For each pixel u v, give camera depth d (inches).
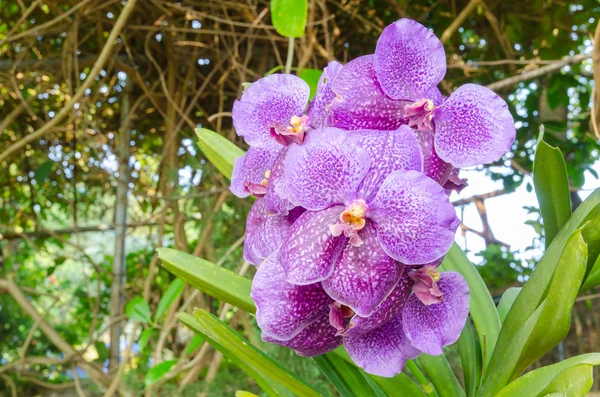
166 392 42.0
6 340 99.3
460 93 14.3
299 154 13.7
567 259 13.6
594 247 15.4
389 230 13.3
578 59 40.5
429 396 18.7
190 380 43.3
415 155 13.7
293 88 16.1
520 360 15.4
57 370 72.1
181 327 51.3
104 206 70.9
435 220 13.1
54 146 62.1
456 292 14.7
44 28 49.7
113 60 53.0
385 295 13.3
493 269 66.1
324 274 13.3
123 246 56.3
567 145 61.3
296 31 27.5
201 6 54.4
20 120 63.2
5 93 57.0
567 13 59.4
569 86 60.3
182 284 34.6
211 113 59.9
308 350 14.7
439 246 13.1
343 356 18.6
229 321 49.3
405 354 14.7
